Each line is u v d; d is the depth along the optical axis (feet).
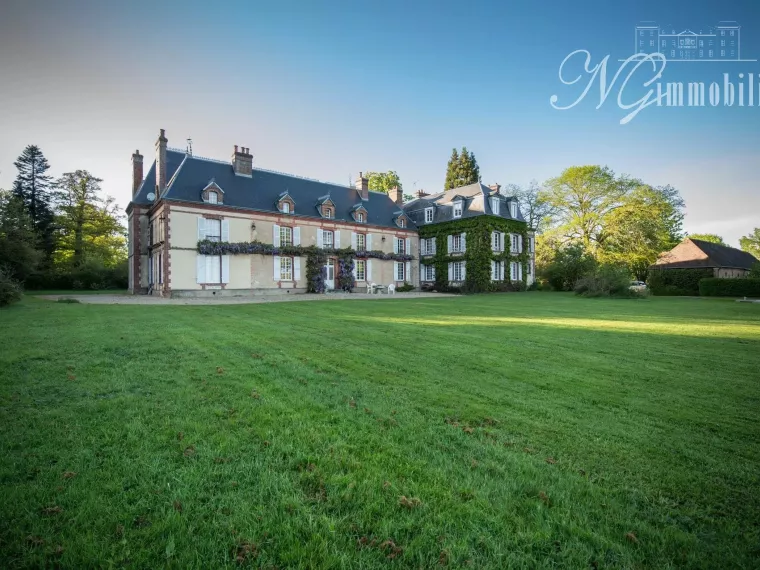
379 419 13.19
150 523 7.91
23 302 55.57
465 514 8.37
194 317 38.42
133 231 91.09
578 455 11.00
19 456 10.25
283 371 18.61
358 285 107.45
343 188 113.39
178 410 13.58
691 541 7.58
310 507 8.52
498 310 52.16
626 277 87.10
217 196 83.15
